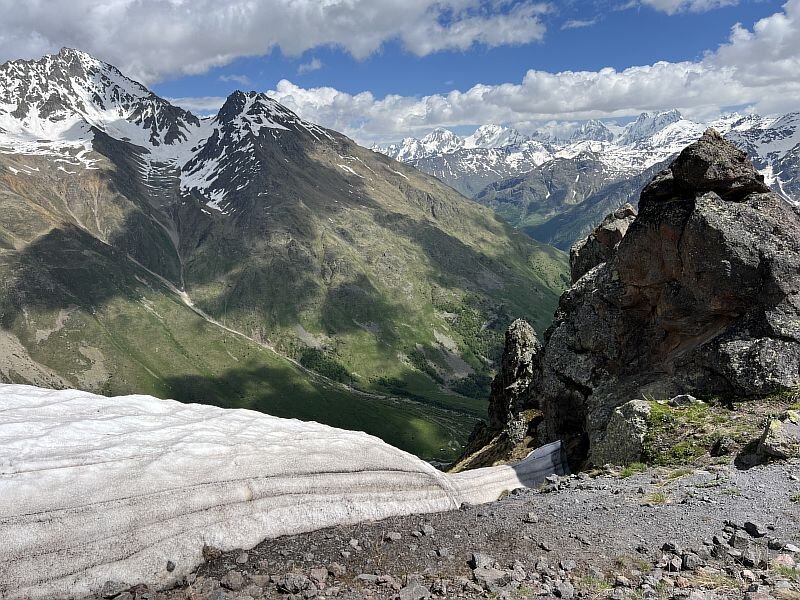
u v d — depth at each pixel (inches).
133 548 485.4
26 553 446.0
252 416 786.8
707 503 595.8
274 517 573.3
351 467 674.8
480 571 446.0
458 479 869.8
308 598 414.6
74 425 609.3
